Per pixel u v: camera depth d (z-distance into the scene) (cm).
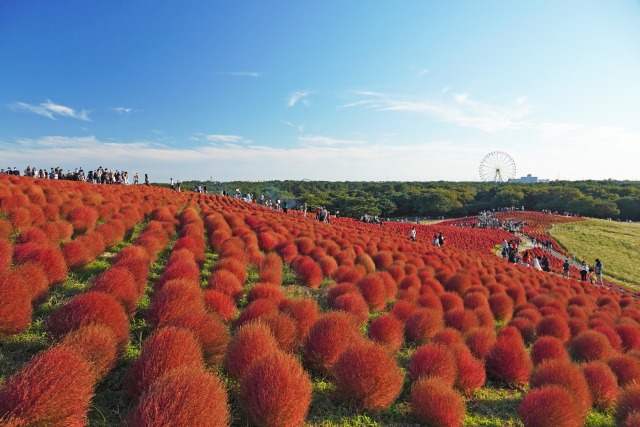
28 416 371
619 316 1462
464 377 686
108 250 1198
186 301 700
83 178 3045
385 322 816
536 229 5875
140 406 379
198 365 487
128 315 729
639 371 805
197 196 3350
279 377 480
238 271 1061
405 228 4488
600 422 665
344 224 3650
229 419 483
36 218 1199
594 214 8531
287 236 1769
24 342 585
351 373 576
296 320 743
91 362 452
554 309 1310
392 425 561
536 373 723
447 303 1187
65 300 760
